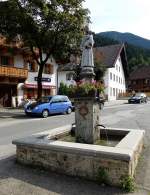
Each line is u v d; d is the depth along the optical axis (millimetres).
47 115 20938
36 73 33531
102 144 7648
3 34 23234
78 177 5945
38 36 22234
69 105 23453
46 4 21312
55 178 5914
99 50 56531
